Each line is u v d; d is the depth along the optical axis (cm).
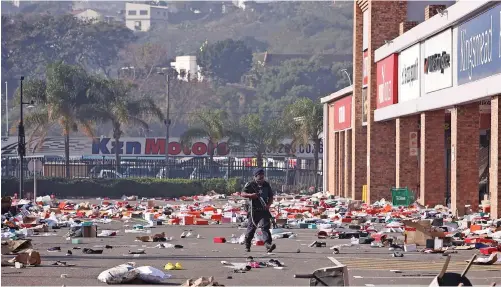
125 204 13712
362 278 4622
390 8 13712
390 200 13638
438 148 11481
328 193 17238
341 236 7400
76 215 10594
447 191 12525
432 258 5716
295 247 6588
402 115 12256
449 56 10144
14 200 13588
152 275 4419
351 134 15938
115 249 6391
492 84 8638
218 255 5934
